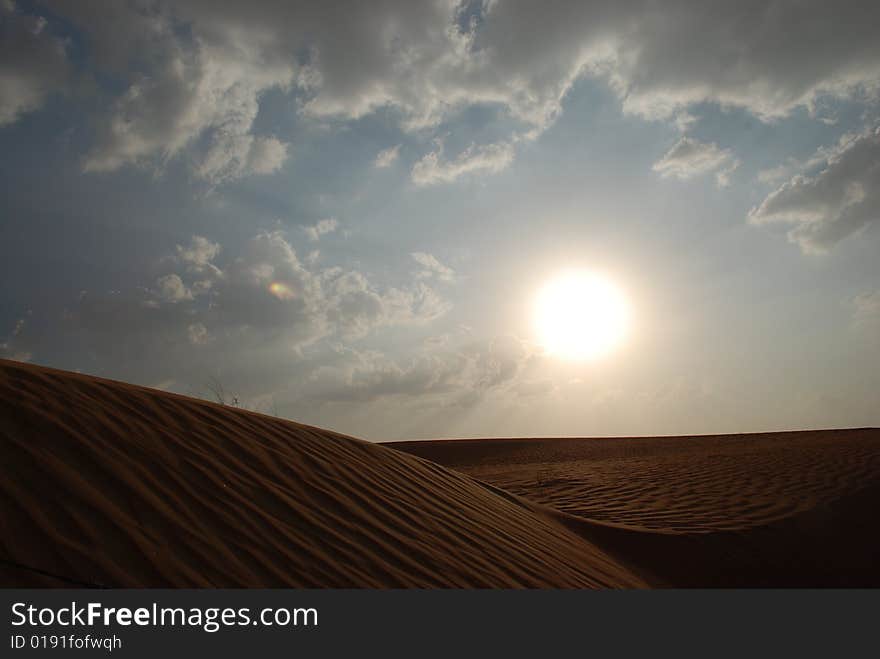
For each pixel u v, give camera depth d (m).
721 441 34.88
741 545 10.41
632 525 11.61
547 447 41.72
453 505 7.77
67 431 4.76
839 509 12.01
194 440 5.73
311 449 7.08
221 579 4.00
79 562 3.57
